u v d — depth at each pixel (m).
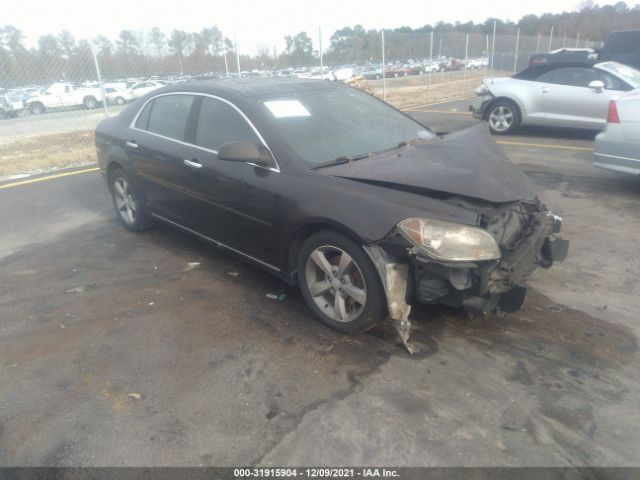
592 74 9.22
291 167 3.27
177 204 4.32
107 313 3.59
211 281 4.04
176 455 2.31
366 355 3.01
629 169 5.61
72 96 21.31
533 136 10.00
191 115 4.10
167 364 2.98
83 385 2.81
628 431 2.39
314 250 3.17
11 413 2.61
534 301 3.57
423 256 2.67
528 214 3.24
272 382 2.79
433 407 2.57
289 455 2.30
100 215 5.84
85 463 2.28
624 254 4.29
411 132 4.05
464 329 3.24
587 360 2.91
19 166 8.62
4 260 4.59
